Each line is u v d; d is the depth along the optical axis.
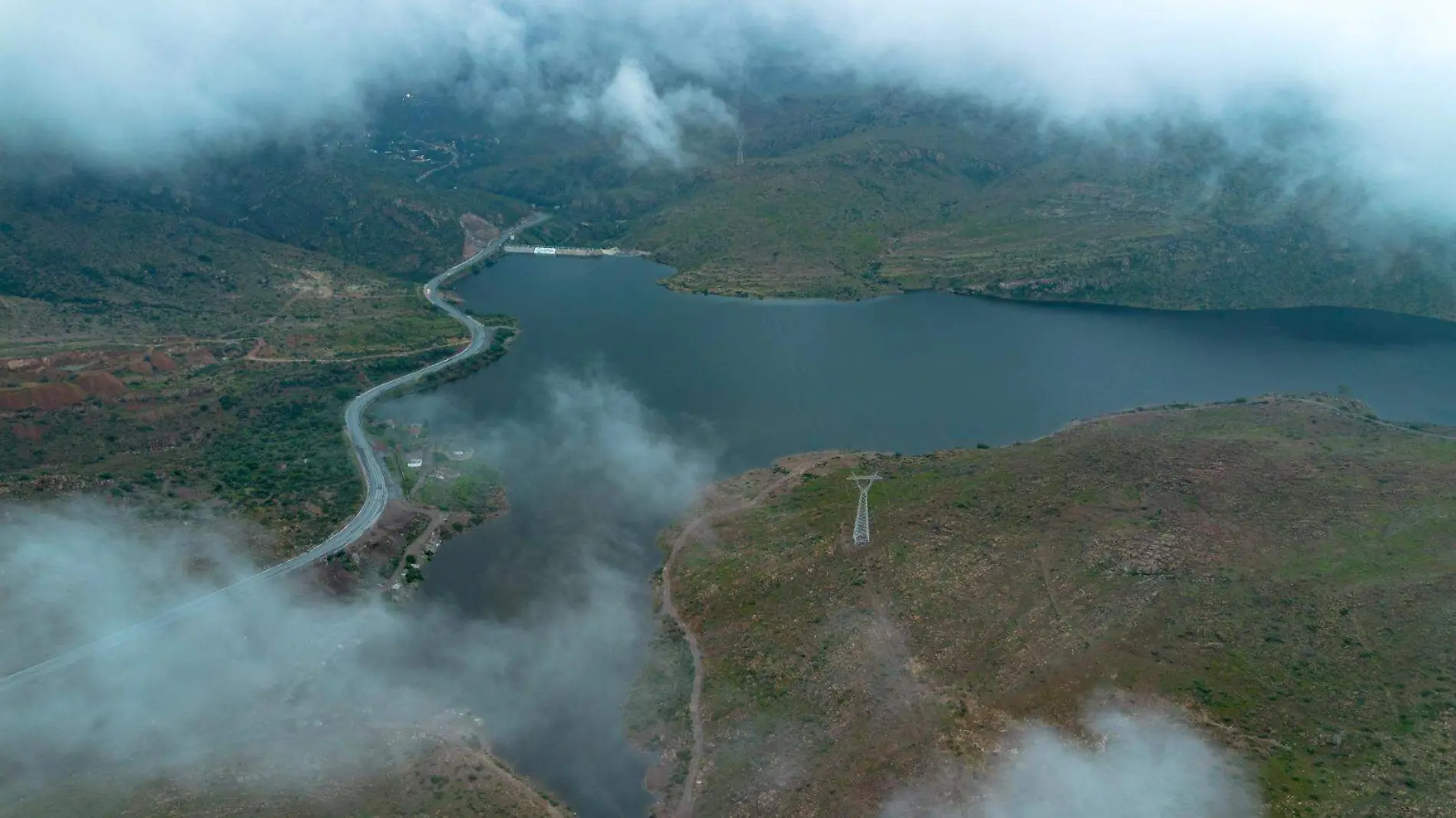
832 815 158.50
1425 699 152.62
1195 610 183.75
